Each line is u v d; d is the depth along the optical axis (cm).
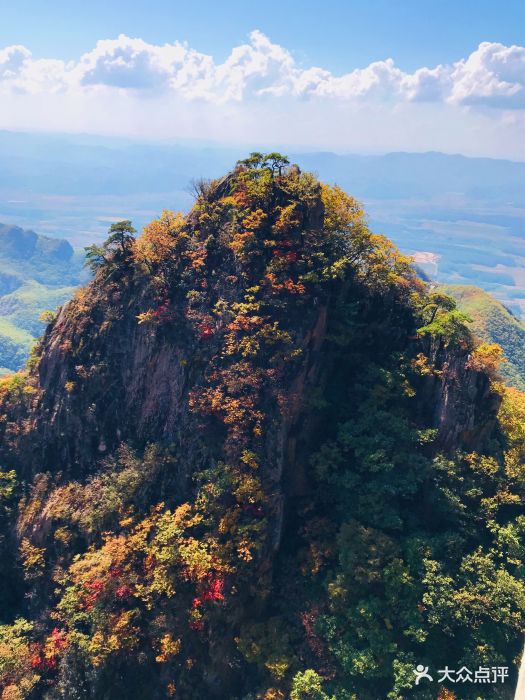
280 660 4238
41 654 4703
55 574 5059
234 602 4500
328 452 5100
